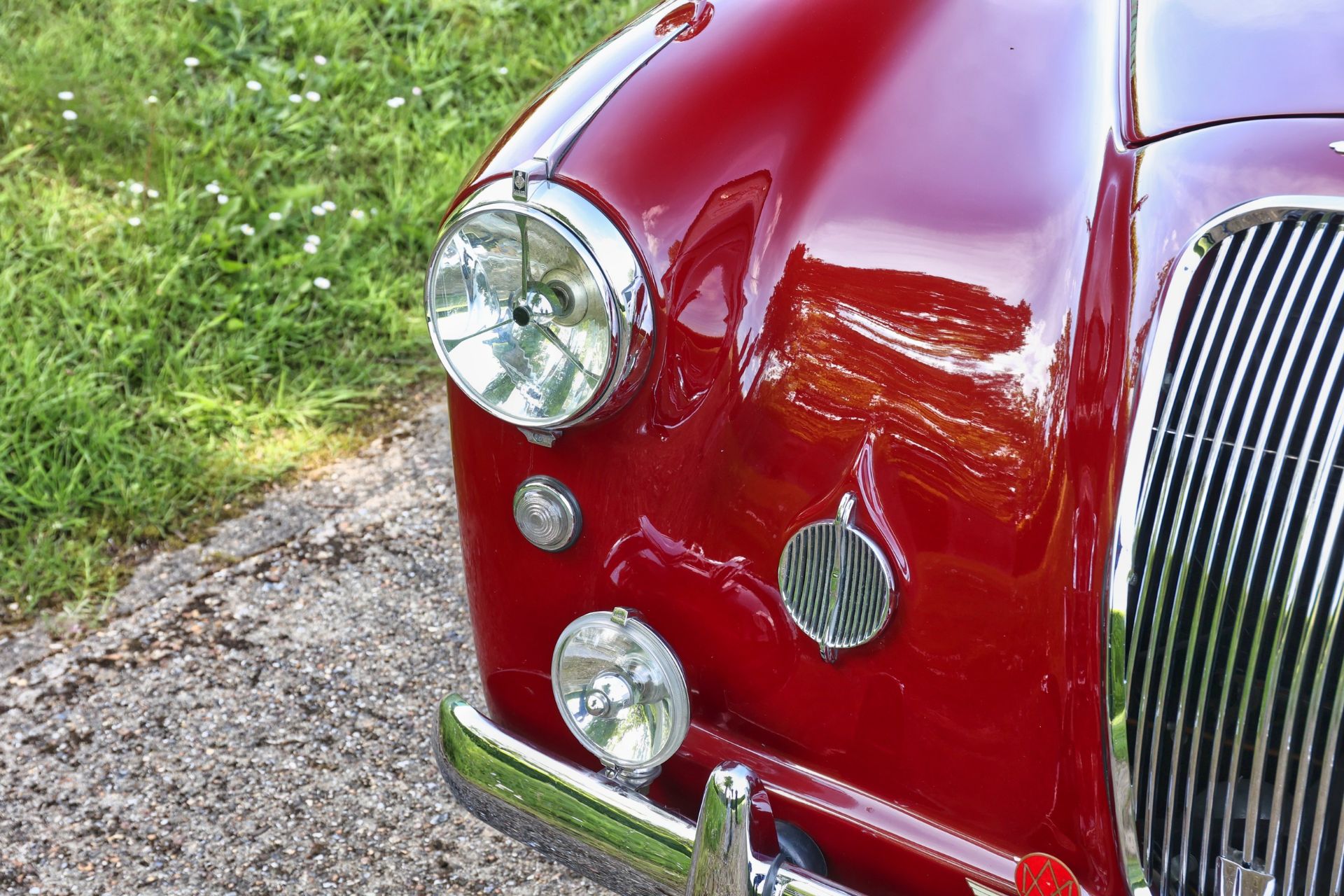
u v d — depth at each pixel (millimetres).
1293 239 2115
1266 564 2084
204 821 2764
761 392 2244
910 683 2205
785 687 2260
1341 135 2168
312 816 2777
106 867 2697
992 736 2186
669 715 2287
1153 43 2355
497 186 2256
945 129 2281
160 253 3924
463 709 2381
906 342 2203
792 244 2266
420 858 2729
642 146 2262
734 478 2248
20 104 4492
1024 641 2160
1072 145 2254
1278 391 2078
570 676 2326
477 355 2270
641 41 2395
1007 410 2166
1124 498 2125
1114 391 2145
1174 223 2172
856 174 2273
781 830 2266
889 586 2188
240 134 4582
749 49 2352
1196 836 2166
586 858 2316
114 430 3352
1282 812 2117
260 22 5102
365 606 3117
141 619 3072
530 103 2381
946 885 2217
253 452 3473
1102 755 2156
